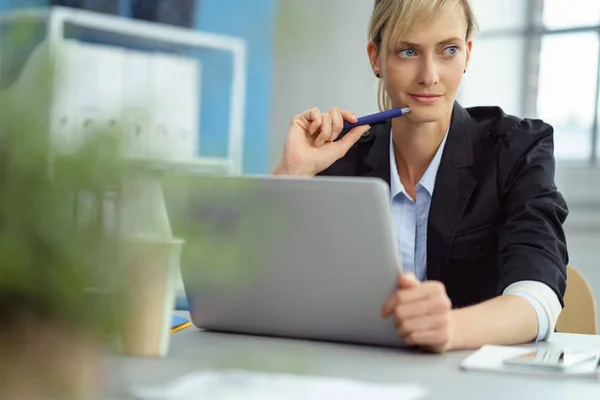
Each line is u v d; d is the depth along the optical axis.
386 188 0.94
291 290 1.05
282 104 3.63
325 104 3.77
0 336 0.36
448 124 1.57
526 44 4.40
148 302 0.93
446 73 1.50
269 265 1.04
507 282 1.24
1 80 0.30
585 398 0.82
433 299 1.01
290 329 1.10
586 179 4.07
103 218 0.33
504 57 4.46
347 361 0.98
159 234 0.37
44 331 0.36
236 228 0.39
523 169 1.47
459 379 0.90
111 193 0.32
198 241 0.37
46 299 0.35
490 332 1.09
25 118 0.31
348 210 0.96
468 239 1.50
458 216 1.51
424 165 1.58
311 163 1.55
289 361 0.39
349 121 1.58
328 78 3.75
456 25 1.48
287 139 1.57
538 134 1.52
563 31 4.30
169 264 0.92
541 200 1.40
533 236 1.30
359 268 1.00
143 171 0.32
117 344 0.39
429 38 1.47
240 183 0.44
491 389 0.85
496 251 1.50
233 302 1.10
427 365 0.97
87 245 0.33
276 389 0.77
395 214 1.60
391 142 1.64
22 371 0.37
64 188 0.32
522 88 4.43
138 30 2.90
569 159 4.30
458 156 1.54
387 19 1.53
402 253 1.57
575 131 4.29
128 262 0.35
